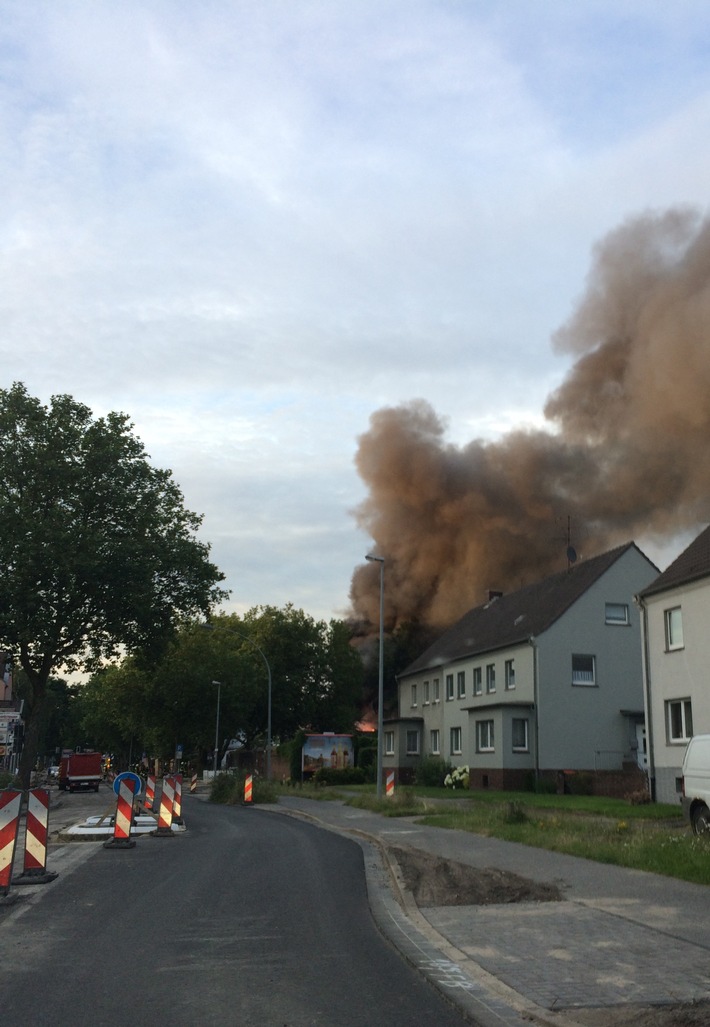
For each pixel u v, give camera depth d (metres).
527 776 37.44
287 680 69.75
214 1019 5.39
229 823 22.23
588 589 39.09
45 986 6.16
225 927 8.24
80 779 56.03
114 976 6.44
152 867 12.70
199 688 64.00
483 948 7.22
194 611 38.84
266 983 6.25
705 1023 5.19
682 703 26.42
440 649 51.69
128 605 35.75
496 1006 5.64
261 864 13.05
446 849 14.55
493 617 48.09
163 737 66.69
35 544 33.31
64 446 36.06
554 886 10.16
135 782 17.36
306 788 38.78
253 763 60.16
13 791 9.95
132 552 35.56
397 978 6.40
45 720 92.50
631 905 8.95
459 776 40.09
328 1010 5.60
